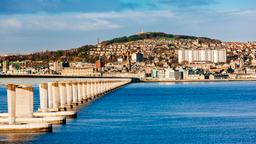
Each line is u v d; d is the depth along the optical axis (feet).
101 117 423.23
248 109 538.06
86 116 427.74
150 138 307.17
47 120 348.38
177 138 308.40
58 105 447.42
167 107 572.10
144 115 454.40
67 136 300.81
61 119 357.41
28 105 327.67
